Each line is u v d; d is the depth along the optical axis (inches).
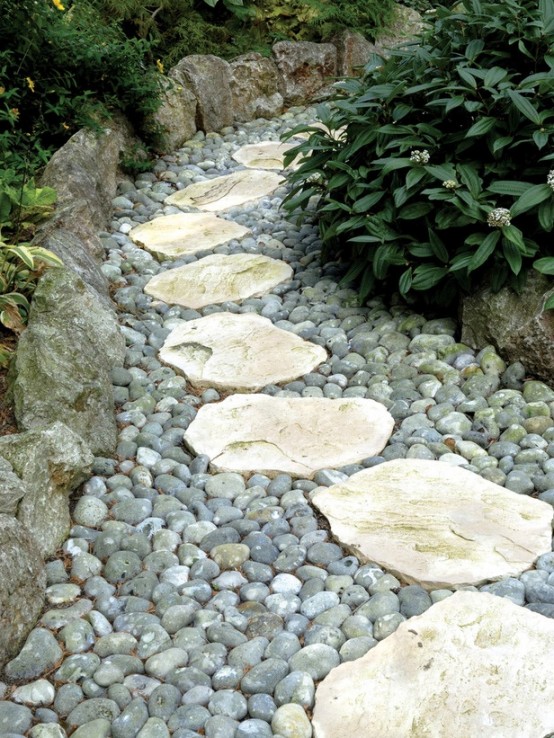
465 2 160.2
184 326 161.8
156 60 256.2
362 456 123.0
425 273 148.9
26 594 94.8
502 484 116.9
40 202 164.9
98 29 235.8
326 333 157.2
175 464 124.1
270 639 94.4
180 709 85.4
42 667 90.0
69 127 211.3
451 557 101.9
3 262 146.5
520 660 86.4
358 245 165.5
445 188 144.7
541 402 130.5
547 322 134.3
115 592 102.0
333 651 91.3
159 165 237.0
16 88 192.4
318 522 111.7
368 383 142.3
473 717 81.4
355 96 171.9
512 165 147.6
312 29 299.1
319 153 178.1
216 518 113.3
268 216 206.1
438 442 125.9
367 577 101.0
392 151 160.7
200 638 94.1
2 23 200.4
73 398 122.3
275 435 128.5
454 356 144.9
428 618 92.6
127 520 112.5
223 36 290.4
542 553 102.0
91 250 179.0
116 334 147.6
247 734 82.3
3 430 120.9
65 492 112.9
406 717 82.4
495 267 142.9
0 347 133.7
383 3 312.5
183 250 189.9
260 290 172.7
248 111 277.0
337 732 82.4
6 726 82.7
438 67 157.2
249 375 144.3
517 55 153.8
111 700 86.1
